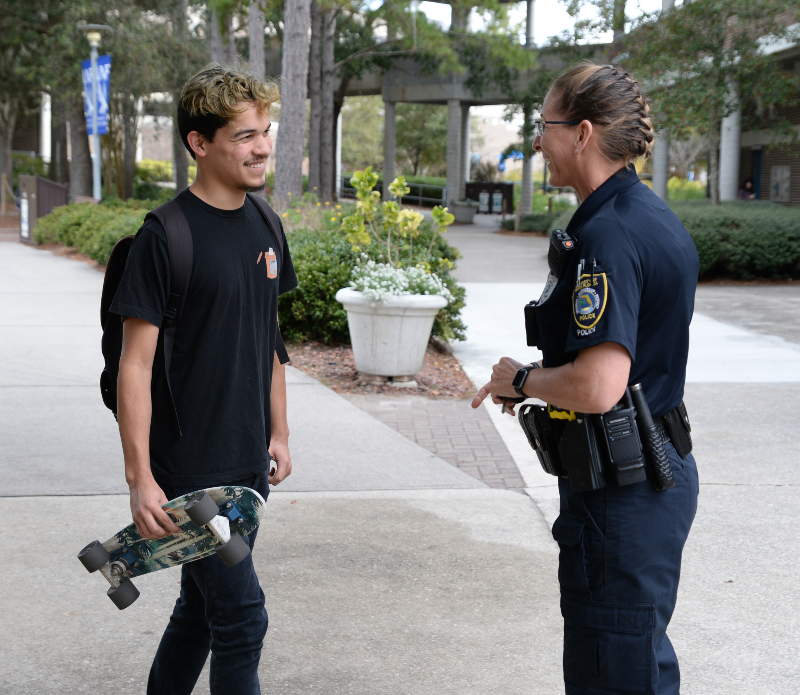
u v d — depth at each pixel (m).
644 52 17.31
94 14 21.67
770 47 17.91
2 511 4.46
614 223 1.89
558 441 2.01
